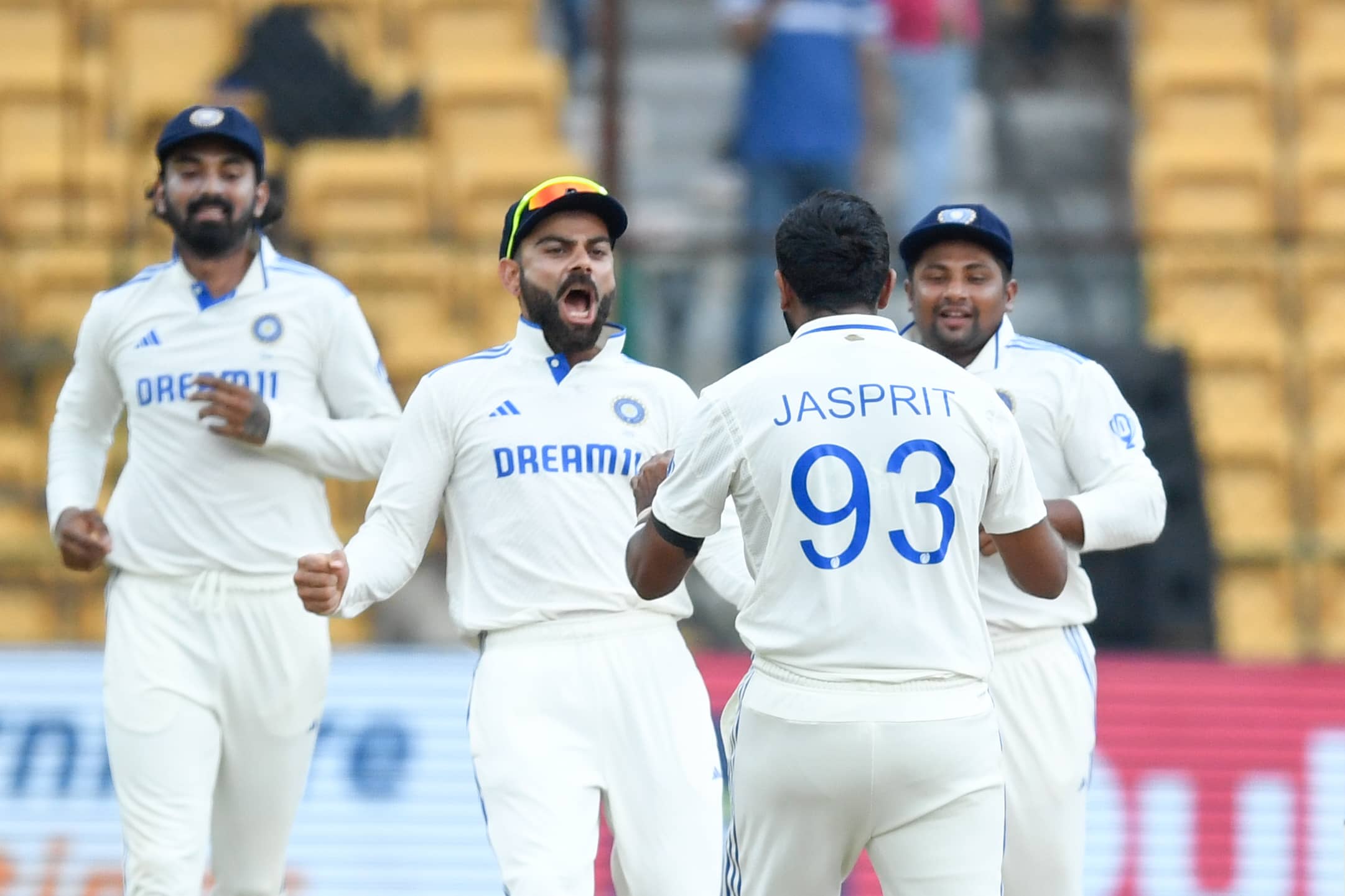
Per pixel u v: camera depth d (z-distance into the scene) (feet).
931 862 39.06
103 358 54.90
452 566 48.67
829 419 39.04
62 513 53.83
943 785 38.78
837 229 40.32
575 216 47.65
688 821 46.70
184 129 52.39
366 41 115.03
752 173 98.43
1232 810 71.00
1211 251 92.79
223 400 51.67
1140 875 70.54
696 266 83.61
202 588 53.26
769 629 39.50
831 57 98.17
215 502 53.42
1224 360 93.45
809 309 40.75
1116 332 88.89
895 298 96.12
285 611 53.98
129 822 52.01
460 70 114.73
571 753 46.21
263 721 54.08
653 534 40.81
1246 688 72.13
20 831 68.54
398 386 89.51
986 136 119.14
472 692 47.65
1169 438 81.25
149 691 52.44
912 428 39.04
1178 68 118.21
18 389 88.79
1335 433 93.86
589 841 45.55
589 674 46.68
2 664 69.77
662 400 48.83
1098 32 122.72
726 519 47.75
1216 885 70.54
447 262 91.20
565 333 47.78
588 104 118.62
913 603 38.68
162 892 51.19
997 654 49.80
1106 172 118.83
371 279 90.79
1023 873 50.19
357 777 69.62
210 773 53.21
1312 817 71.10
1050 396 50.42
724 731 42.75
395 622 81.61
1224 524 92.48
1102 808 70.90
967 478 39.27
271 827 55.62
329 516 56.08
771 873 40.27
